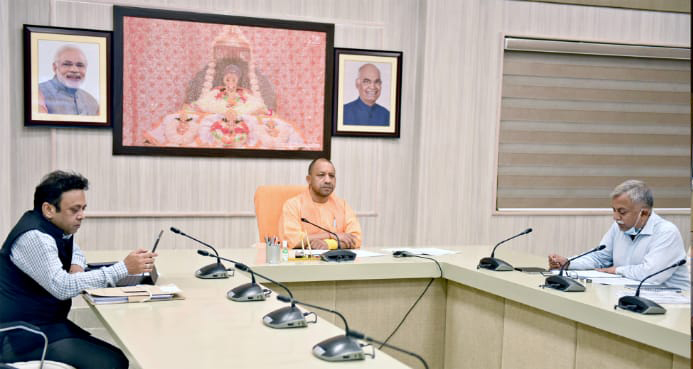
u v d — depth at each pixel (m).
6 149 4.74
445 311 3.78
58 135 4.96
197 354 1.83
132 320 2.21
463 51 5.75
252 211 5.42
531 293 2.96
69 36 4.88
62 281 2.49
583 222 6.19
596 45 6.04
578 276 3.21
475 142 5.84
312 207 4.17
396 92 5.67
